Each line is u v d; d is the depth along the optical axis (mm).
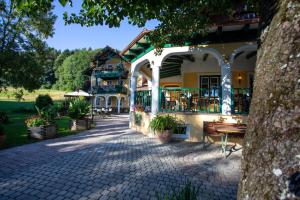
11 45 19719
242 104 9977
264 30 1749
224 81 9461
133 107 14391
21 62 18844
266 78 1464
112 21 4480
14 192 4309
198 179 5094
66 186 4605
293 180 1136
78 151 7668
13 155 6984
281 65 1371
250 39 9242
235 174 5469
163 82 18188
